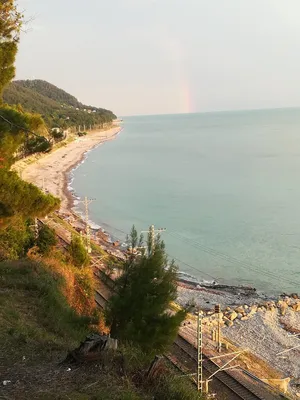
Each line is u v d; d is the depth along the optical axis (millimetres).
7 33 12859
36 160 122500
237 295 39062
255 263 46125
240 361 25484
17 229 27812
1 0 12234
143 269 13516
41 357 9898
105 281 15250
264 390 21609
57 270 24562
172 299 13492
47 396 7613
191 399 8570
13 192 13109
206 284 41562
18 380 8320
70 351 9555
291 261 46250
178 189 85562
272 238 53031
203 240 53625
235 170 104250
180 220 62812
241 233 55344
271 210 65500
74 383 8164
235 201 72562
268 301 37375
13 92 197250
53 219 56562
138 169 115250
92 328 16375
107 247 50188
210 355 24719
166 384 8609
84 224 61031
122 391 7969
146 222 62625
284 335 31328
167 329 12797
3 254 25234
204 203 72562
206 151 148875
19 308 15883
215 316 32688
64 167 120312
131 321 12773
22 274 21156
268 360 27625
